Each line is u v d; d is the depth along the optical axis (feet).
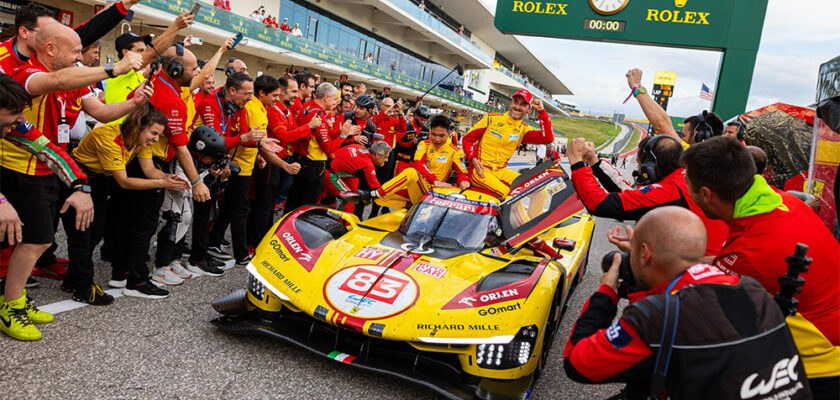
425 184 17.22
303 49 75.10
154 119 10.96
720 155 6.40
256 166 16.44
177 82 12.40
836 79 12.83
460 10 133.49
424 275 10.42
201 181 13.07
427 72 131.03
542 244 13.20
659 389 4.71
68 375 8.54
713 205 6.70
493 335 8.82
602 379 5.21
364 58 103.60
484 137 19.12
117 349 9.64
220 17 58.03
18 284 9.58
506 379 9.03
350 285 9.98
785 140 22.38
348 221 13.26
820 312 6.40
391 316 9.20
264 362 9.89
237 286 14.12
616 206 8.29
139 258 12.10
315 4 84.43
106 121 10.81
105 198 12.25
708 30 25.57
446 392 8.66
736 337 4.62
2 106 8.00
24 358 8.88
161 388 8.54
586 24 27.37
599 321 5.76
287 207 19.08
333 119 24.04
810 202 10.43
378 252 11.39
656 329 4.75
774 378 4.64
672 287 5.22
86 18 50.16
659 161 9.21
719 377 4.57
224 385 8.90
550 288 9.84
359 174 19.06
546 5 27.76
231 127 14.97
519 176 13.41
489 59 152.46
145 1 47.42
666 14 26.13
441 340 8.74
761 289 5.02
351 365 9.16
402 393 9.44
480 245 12.43
